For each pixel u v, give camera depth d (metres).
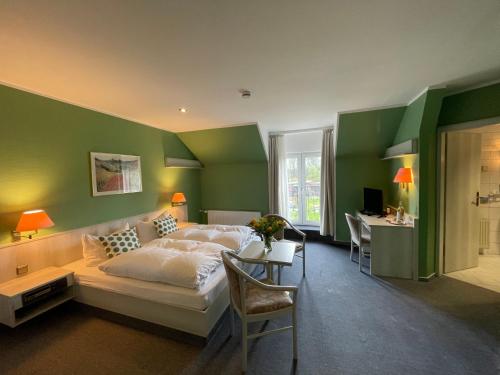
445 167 2.94
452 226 3.04
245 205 5.10
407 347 1.81
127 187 3.42
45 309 2.14
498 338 1.89
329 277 3.05
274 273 3.19
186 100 2.76
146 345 1.90
